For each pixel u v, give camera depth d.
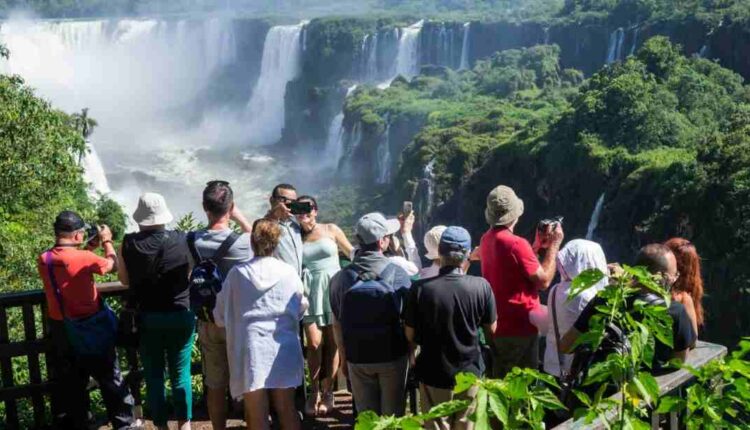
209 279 5.61
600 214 54.69
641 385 3.22
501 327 5.88
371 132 83.12
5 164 16.73
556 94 82.19
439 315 5.20
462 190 66.88
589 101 58.75
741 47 70.31
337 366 6.94
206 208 5.84
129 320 6.11
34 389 6.47
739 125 48.94
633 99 57.28
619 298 3.44
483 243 6.03
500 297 5.86
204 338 6.01
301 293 5.61
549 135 61.44
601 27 88.19
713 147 46.53
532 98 81.75
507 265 5.79
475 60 98.38
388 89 91.12
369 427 2.92
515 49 92.62
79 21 119.12
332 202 80.94
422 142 71.44
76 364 6.17
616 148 55.97
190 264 5.82
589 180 56.59
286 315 5.51
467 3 134.25
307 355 6.75
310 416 6.88
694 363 4.50
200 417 7.00
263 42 114.56
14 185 17.25
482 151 67.00
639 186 51.16
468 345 5.25
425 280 5.32
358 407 5.73
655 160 52.31
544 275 5.80
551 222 5.99
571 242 5.61
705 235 44.31
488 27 97.12
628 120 57.00
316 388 6.82
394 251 6.36
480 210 66.06
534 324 5.86
